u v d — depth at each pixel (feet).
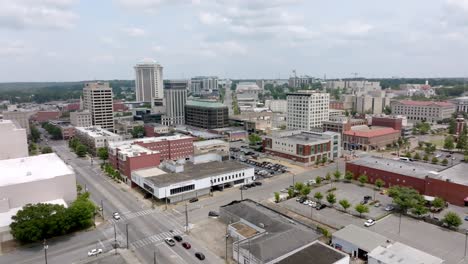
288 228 293.02
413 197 359.87
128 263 269.23
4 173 398.83
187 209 383.65
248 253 255.50
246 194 431.84
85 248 294.66
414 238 298.56
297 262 239.91
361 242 272.31
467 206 370.94
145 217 362.33
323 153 599.16
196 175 440.45
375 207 373.81
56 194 378.32
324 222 336.08
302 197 402.93
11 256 281.95
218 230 327.47
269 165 570.05
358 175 478.59
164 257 278.26
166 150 615.16
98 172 555.28
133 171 468.75
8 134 538.06
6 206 341.00
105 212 376.89
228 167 485.56
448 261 259.19
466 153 629.51
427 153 643.04
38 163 453.17
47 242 306.76
